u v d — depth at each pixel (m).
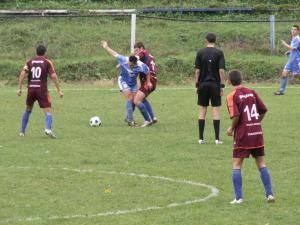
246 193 29.88
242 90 27.83
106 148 41.16
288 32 99.44
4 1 113.56
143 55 49.97
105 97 66.31
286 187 31.05
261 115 28.20
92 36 97.94
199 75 42.16
